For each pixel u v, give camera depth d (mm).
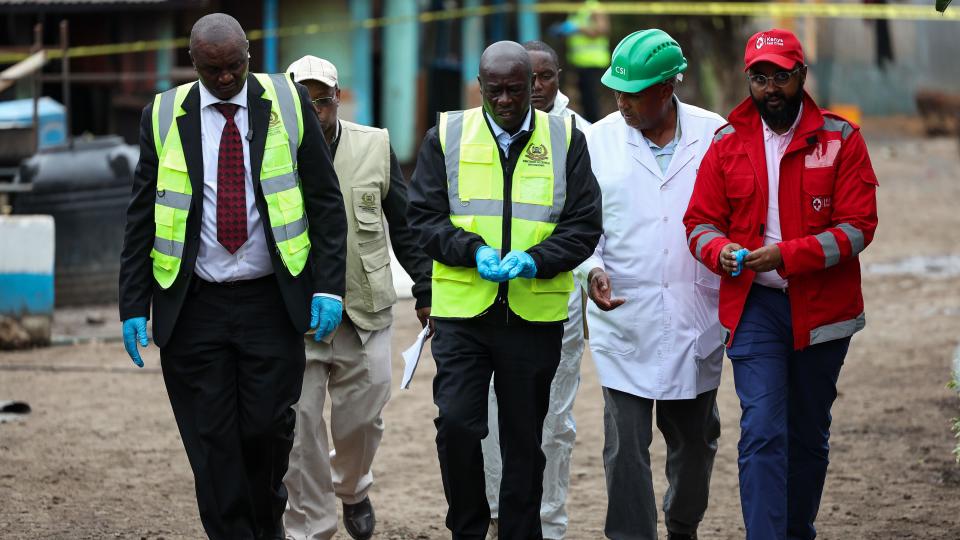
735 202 8938
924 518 11078
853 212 8672
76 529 10867
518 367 8641
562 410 10047
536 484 8812
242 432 8703
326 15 32031
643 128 9484
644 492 9438
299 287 8586
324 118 9898
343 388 10141
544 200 8648
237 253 8492
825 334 8773
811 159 8758
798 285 8750
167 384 8766
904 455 13047
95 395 15938
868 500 11641
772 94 8656
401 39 33312
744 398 8852
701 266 9492
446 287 8711
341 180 10039
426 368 17438
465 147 8719
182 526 11047
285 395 8703
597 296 9133
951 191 34625
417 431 14523
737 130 8969
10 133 23531
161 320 8531
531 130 8719
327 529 9867
